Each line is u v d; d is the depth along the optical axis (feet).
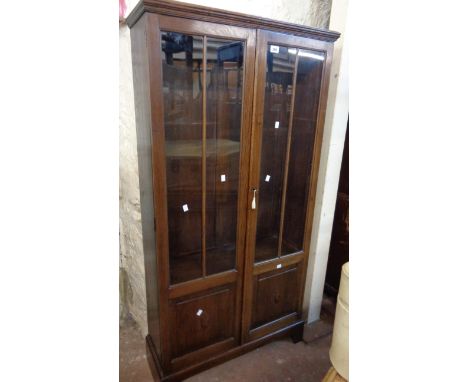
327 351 5.73
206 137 4.21
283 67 4.32
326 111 5.10
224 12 3.46
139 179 4.55
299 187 5.18
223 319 4.88
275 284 5.29
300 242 5.41
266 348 5.77
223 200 4.56
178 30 3.34
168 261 4.12
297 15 5.18
